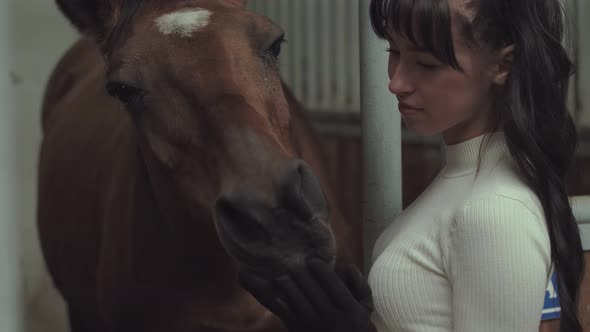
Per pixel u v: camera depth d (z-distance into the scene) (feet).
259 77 4.15
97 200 6.73
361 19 4.43
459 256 3.05
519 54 3.12
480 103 3.30
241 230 3.46
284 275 3.31
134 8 4.46
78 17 5.17
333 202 6.66
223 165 3.70
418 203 3.61
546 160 3.14
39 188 8.72
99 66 9.07
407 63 3.25
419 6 3.00
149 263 5.12
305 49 12.23
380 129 4.45
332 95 11.82
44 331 10.73
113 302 5.74
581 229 4.39
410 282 3.31
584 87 8.59
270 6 12.73
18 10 12.10
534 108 3.14
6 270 2.46
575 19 8.46
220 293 4.97
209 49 4.04
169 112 4.03
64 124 8.54
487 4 3.06
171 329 5.28
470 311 2.99
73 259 7.30
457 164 3.46
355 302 3.18
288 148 4.35
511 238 2.92
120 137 6.73
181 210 4.47
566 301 3.26
